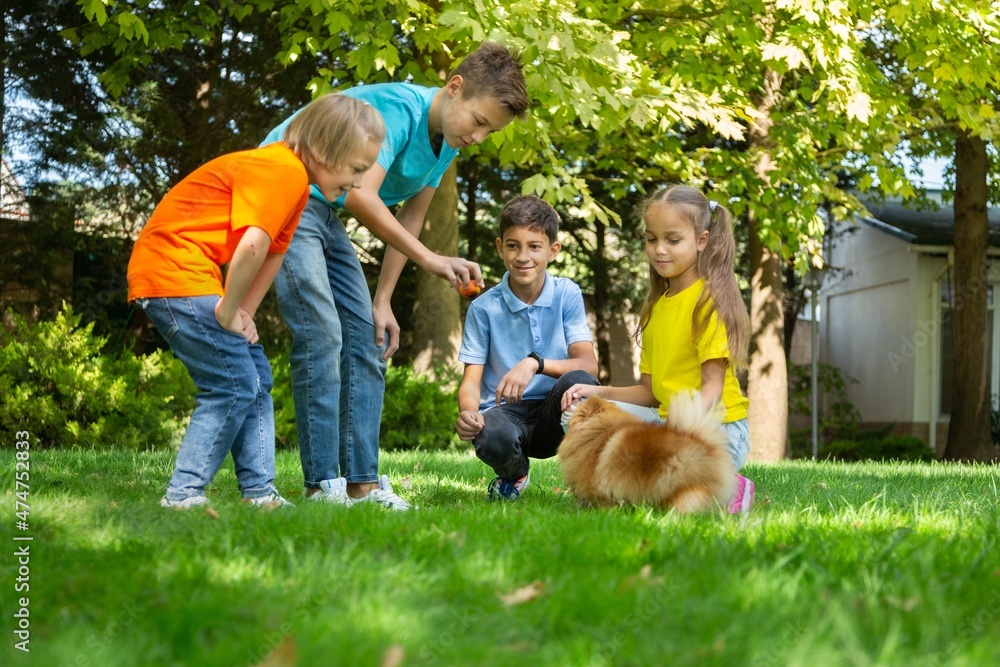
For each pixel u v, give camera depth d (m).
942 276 16.59
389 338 4.01
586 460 3.43
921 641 1.60
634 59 8.50
